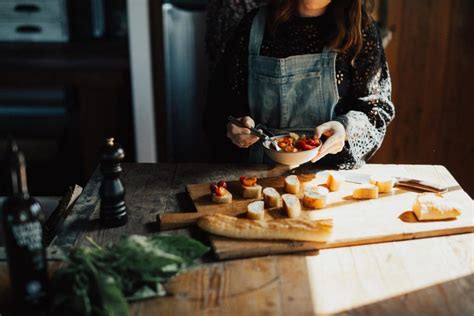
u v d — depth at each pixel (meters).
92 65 3.80
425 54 4.00
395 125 4.18
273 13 2.40
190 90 4.20
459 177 4.21
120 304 1.45
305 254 1.78
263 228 1.80
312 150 2.14
